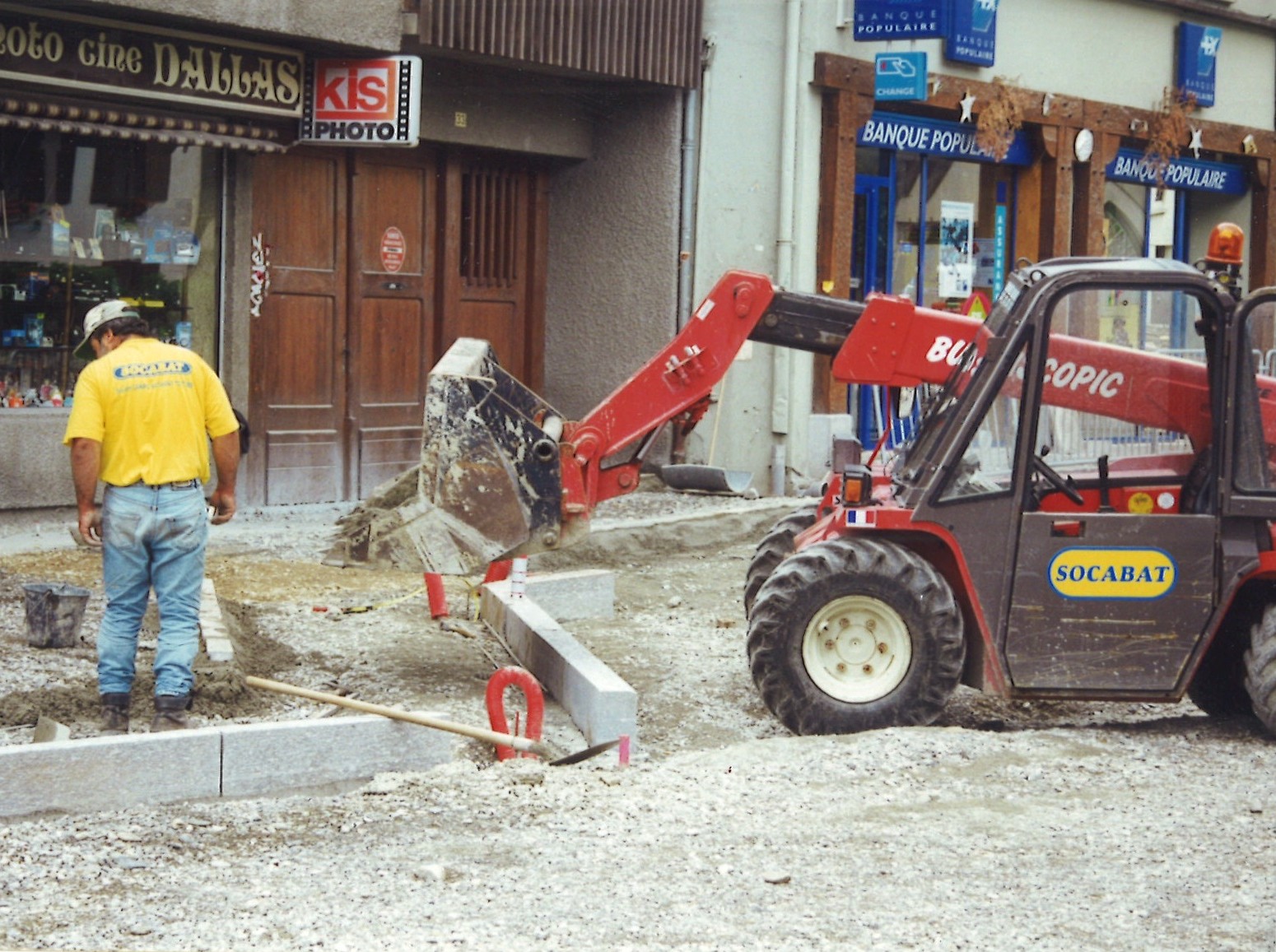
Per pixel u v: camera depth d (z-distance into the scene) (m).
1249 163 22.80
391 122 13.09
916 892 5.60
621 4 15.09
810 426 16.73
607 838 6.12
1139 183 21.23
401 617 10.34
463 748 7.57
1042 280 7.89
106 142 12.83
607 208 16.34
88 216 12.81
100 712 7.75
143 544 7.29
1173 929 5.30
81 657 8.52
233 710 7.92
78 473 7.25
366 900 5.41
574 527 8.55
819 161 16.69
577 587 10.96
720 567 12.95
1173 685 7.91
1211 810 6.62
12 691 7.79
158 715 7.27
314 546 12.54
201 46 12.50
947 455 7.89
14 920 5.16
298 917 5.24
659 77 15.51
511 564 10.50
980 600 7.89
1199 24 21.38
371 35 12.89
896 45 17.41
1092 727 8.14
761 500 15.23
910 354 8.44
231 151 13.48
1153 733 8.00
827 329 8.69
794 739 7.63
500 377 8.73
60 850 5.80
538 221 16.53
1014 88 18.61
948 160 18.81
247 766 6.61
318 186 14.40
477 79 15.09
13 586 10.21
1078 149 19.58
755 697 8.89
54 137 12.55
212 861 5.76
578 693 8.07
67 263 12.73
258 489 14.05
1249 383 7.87
